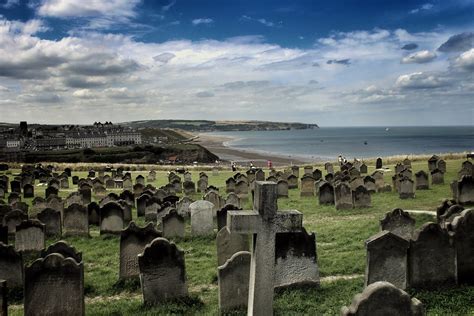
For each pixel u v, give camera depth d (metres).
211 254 16.47
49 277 10.42
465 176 22.41
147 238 13.48
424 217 19.97
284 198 29.44
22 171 54.88
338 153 131.75
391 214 15.06
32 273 10.38
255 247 8.66
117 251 17.50
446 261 11.23
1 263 12.88
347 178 31.56
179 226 18.88
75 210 20.02
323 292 11.55
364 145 176.62
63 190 38.97
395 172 37.88
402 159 51.53
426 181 28.97
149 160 120.56
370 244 10.98
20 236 16.91
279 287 11.74
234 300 10.72
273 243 8.66
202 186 35.91
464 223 11.32
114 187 40.22
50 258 10.41
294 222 8.68
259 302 8.74
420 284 11.16
